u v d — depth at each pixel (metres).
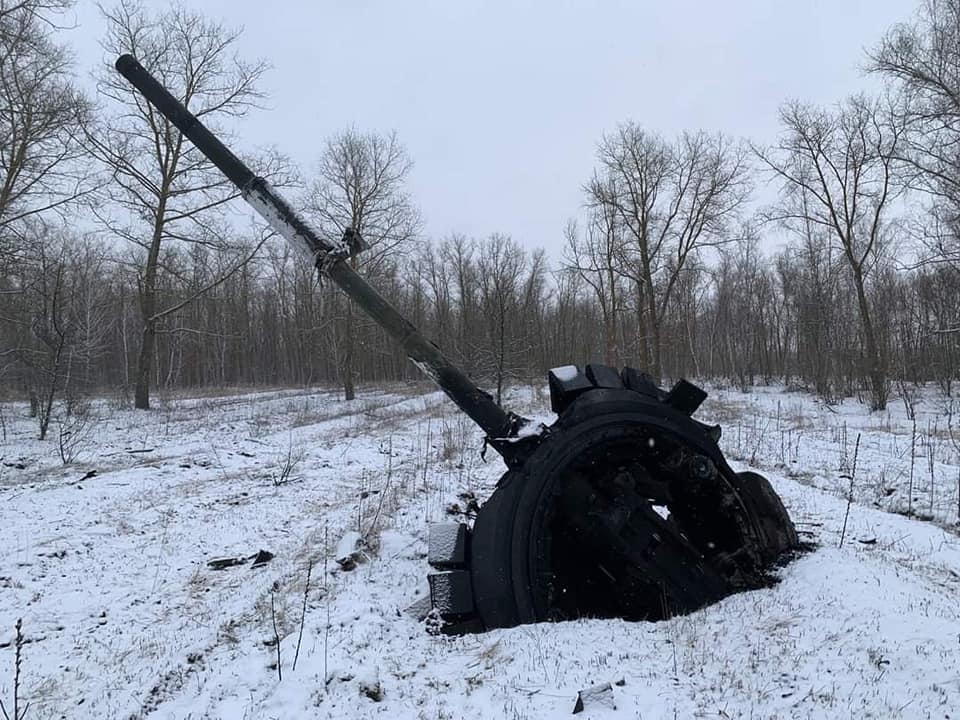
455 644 5.06
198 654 5.09
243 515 9.70
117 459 14.46
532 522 5.72
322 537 8.32
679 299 50.12
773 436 17.53
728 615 5.03
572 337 59.84
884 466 13.15
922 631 4.11
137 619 6.18
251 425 21.80
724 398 35.41
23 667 5.19
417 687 4.27
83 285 33.22
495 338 22.33
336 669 4.37
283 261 55.25
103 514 9.48
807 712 3.46
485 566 5.59
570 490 6.02
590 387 6.54
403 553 7.34
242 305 65.50
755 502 6.22
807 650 4.14
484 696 4.02
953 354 36.75
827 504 9.58
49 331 21.33
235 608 6.17
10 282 21.11
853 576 5.19
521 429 6.14
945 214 23.73
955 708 3.25
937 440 16.98
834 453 14.73
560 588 6.30
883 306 37.31
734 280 55.28
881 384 27.92
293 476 12.56
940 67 22.62
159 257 28.14
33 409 24.08
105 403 29.97
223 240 27.19
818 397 34.47
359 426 22.03
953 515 9.27
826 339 37.59
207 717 4.00
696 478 6.09
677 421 6.33
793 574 5.55
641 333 38.38
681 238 37.16
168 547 8.20
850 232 29.72
